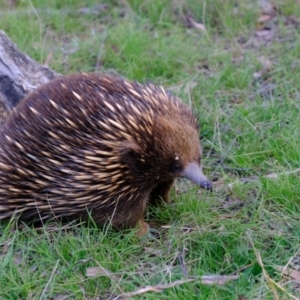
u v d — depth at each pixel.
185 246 5.50
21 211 5.77
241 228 5.53
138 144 5.39
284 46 8.87
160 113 5.47
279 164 6.51
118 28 9.22
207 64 8.66
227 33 9.27
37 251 5.45
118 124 5.37
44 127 5.52
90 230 5.65
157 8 9.84
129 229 5.76
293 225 5.67
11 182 5.67
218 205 6.10
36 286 5.20
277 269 5.15
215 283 5.04
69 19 9.80
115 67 8.64
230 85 8.10
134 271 5.29
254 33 9.38
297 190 6.00
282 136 6.79
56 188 5.53
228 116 7.37
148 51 8.79
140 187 5.58
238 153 6.84
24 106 5.75
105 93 5.54
